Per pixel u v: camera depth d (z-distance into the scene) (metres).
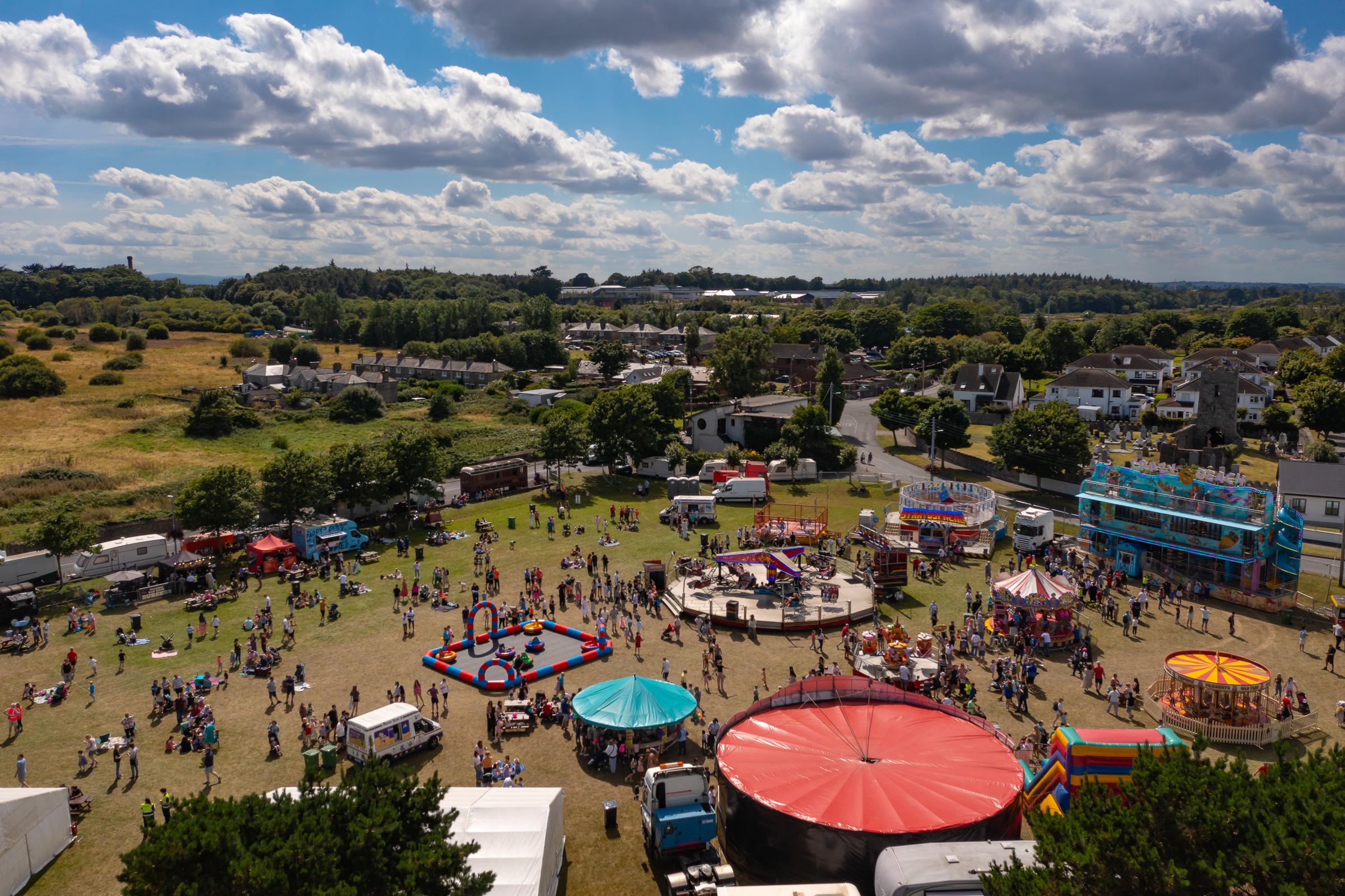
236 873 18.03
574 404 141.38
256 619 55.22
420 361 191.00
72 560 64.94
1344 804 19.22
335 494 75.81
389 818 20.72
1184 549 60.56
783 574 58.03
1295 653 48.91
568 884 29.56
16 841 29.31
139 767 37.44
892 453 112.56
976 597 58.09
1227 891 18.42
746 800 30.61
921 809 29.48
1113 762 29.66
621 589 57.56
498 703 43.25
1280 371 140.88
